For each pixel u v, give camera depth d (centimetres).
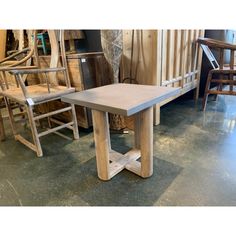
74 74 176
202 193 113
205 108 250
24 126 225
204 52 251
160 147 163
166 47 192
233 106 257
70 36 207
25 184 129
